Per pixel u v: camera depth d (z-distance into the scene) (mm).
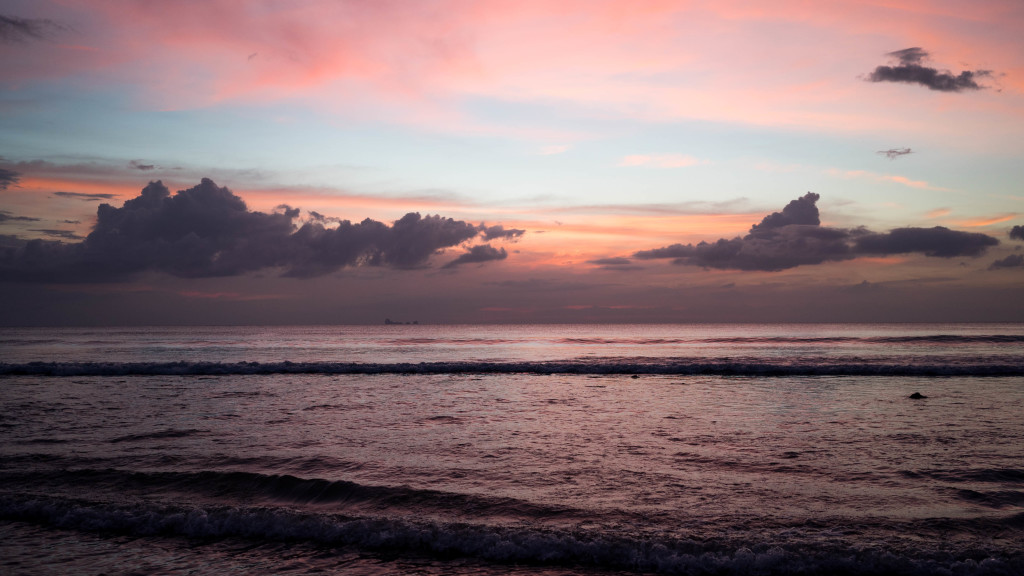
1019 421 15359
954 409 17359
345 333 121438
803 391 21844
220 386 24250
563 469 10961
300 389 23266
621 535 7754
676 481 10172
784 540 7539
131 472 10656
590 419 16188
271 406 18688
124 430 14617
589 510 8750
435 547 7738
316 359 44000
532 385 24547
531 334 113000
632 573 7062
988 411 16969
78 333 119438
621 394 21500
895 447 12469
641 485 9945
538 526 8117
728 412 17250
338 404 19156
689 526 8094
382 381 26203
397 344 69875
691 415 16750
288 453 12211
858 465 11062
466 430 14648
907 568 6871
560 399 20266
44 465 11266
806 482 10031
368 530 8125
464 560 7453
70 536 8258
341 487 9805
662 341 73688
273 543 8000
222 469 10945
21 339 83875
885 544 7367
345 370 30312
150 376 28266
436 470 10898
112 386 24125
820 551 7203
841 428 14594
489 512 8727
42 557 7555
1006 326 153250
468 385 24625
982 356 38875
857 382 24531
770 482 10062
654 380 26125
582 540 7625
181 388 23516
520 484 10039
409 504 9094
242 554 7648
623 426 15109
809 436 13680
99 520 8688
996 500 8984
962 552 7117
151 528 8484
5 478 10430
